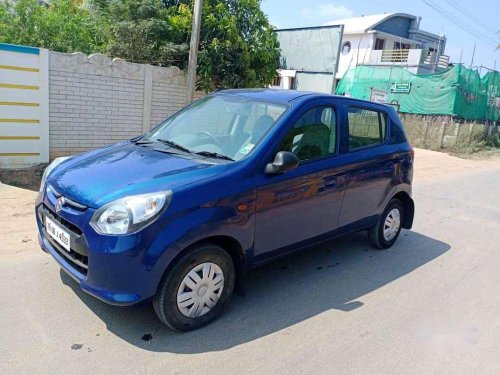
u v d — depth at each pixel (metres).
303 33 15.48
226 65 9.91
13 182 6.86
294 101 4.17
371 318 3.89
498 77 22.05
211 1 10.11
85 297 3.72
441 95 19.83
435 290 4.57
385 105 5.36
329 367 3.15
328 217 4.41
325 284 4.47
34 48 7.17
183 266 3.21
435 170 13.06
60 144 7.93
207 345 3.26
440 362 3.32
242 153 3.73
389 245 5.68
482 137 21.00
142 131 9.15
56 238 3.39
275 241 3.88
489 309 4.24
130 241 2.97
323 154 4.30
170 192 3.12
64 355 2.99
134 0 9.65
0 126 7.07
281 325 3.63
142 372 2.90
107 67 8.23
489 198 9.53
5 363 2.85
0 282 3.84
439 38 34.47
